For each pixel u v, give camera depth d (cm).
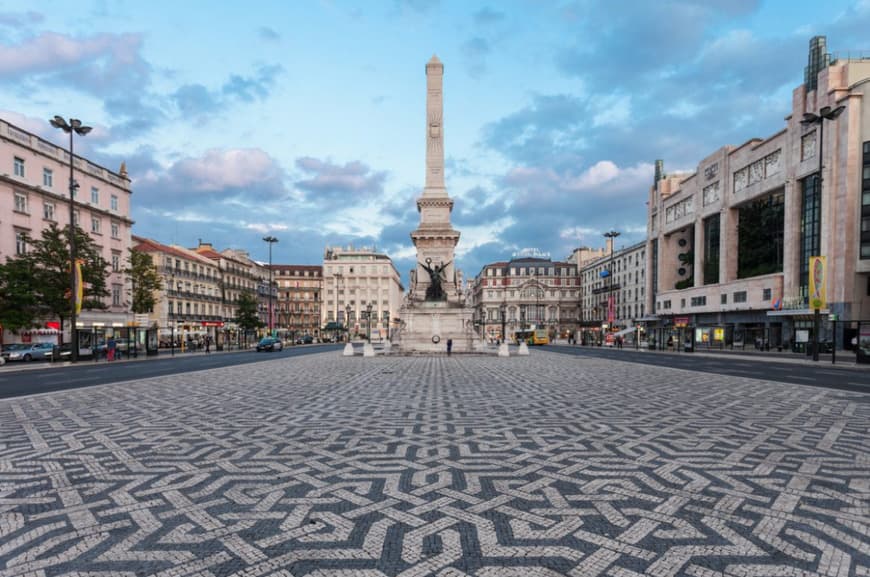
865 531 436
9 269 3294
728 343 5606
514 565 377
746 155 5303
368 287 12294
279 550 404
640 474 601
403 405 1155
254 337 7194
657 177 7581
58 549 406
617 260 8981
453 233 4497
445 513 480
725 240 5681
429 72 4634
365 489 551
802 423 919
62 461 670
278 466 641
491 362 2808
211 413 1049
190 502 513
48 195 4044
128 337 3975
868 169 3872
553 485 561
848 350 3891
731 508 490
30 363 3139
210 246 8381
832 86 4169
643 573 364
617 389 1469
